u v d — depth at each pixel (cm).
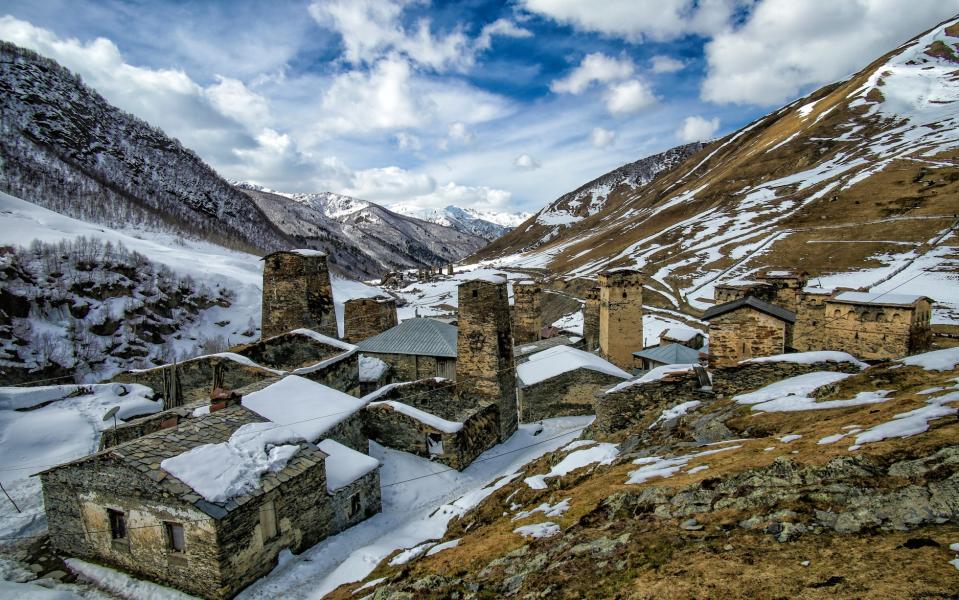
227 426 1766
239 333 8125
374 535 1791
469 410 2716
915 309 1862
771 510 789
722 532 786
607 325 3850
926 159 12938
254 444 1631
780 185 15888
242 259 13550
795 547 686
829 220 12069
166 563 1441
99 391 2928
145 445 1549
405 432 2434
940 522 637
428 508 2019
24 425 2506
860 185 13025
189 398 2653
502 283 2844
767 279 2812
